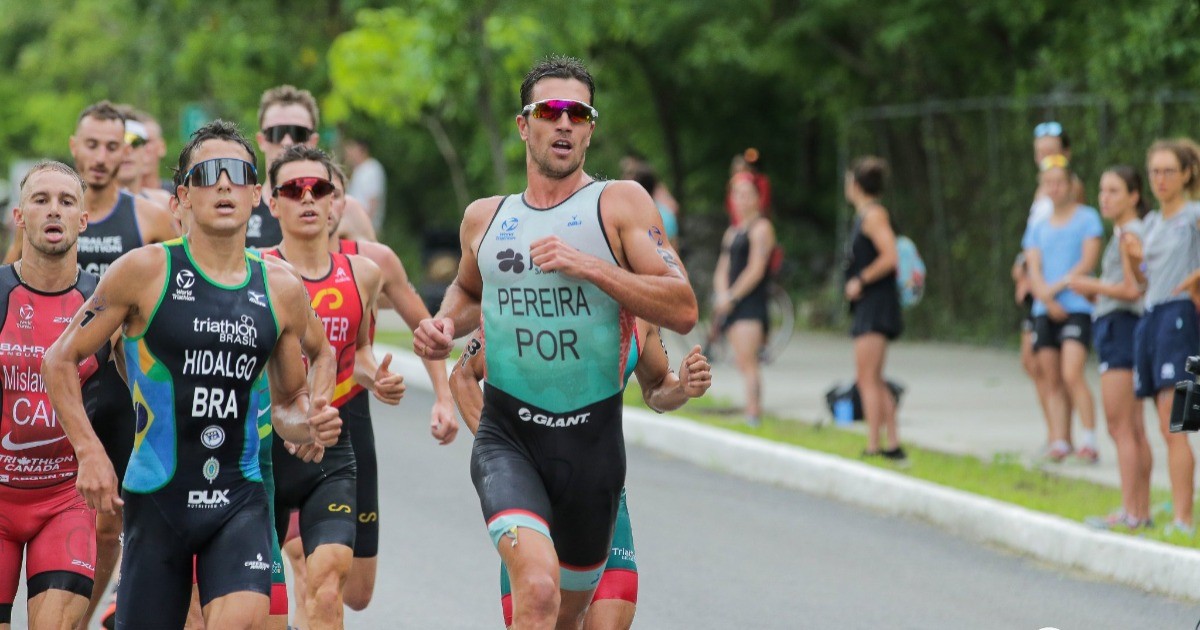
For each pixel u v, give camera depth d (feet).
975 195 205.05
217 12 256.52
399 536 92.63
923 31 204.03
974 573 84.53
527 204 51.93
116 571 80.59
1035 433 127.34
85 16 378.53
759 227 129.18
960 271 208.85
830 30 220.02
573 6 177.58
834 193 284.82
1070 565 85.92
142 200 72.95
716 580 82.38
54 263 56.70
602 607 52.65
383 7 234.79
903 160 221.25
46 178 56.29
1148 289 85.35
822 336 219.82
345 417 65.05
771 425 129.70
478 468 51.13
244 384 50.16
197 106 266.77
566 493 51.21
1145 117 168.45
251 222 73.05
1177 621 74.33
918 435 126.21
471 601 77.46
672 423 127.13
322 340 54.80
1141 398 86.17
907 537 93.97
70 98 391.86
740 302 128.77
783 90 261.24
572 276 49.44
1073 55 188.44
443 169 377.50
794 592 79.92
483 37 172.55
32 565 55.98
